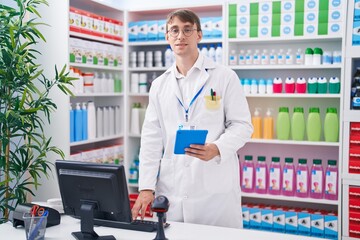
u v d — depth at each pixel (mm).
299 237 1677
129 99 3871
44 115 3186
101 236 1641
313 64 3271
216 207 2131
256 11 3355
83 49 3289
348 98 3090
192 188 2096
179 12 2029
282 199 3447
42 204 2068
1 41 2756
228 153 1975
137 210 1927
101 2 3453
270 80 3418
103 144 3959
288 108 3447
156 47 3979
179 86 2186
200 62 2146
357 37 3051
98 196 1591
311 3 3203
